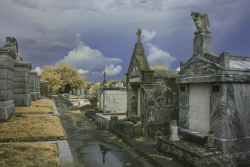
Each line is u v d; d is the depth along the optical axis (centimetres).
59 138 845
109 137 1380
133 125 1296
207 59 907
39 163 554
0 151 616
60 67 6569
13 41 1809
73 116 2380
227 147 814
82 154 1021
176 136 966
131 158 983
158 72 1404
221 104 824
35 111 1355
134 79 1450
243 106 858
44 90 4091
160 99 1334
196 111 995
